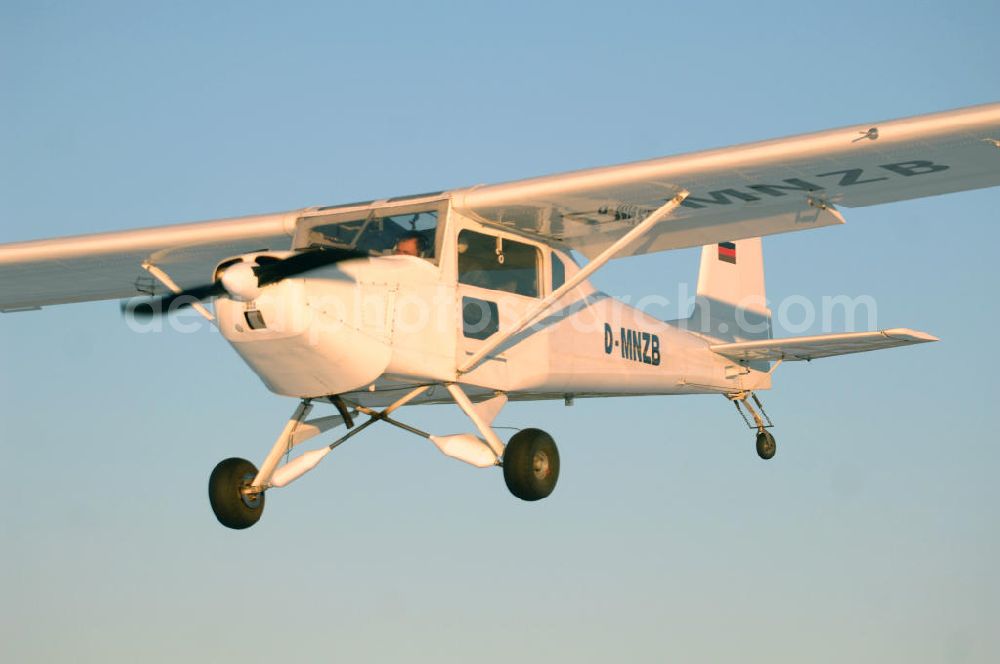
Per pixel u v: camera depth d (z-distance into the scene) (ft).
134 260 93.66
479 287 81.87
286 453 82.07
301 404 81.56
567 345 88.12
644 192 79.25
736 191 79.97
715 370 106.63
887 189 79.41
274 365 72.69
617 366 93.66
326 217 83.15
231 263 68.95
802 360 109.19
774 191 80.07
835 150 73.10
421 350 76.79
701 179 77.30
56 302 105.19
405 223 80.89
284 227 84.89
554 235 86.89
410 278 77.10
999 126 69.41
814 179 77.92
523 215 82.23
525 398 94.07
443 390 81.87
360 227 81.97
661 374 99.45
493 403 81.92
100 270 96.22
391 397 82.74
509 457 79.05
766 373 111.45
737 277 115.75
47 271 96.02
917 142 71.61
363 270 74.54
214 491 81.15
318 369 72.84
